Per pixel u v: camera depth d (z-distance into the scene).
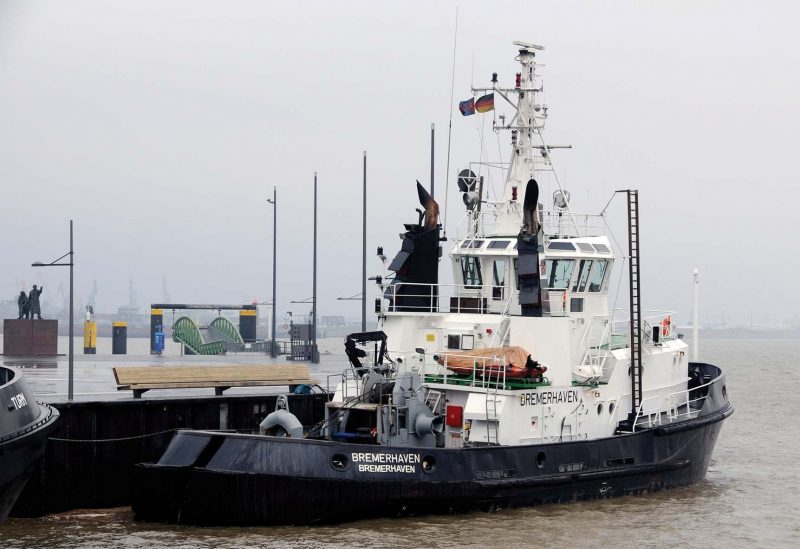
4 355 169.12
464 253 78.19
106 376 115.75
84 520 67.75
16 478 53.78
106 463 72.62
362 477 62.84
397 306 76.31
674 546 63.00
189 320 199.88
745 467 94.75
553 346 71.62
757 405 154.00
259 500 61.44
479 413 67.94
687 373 87.38
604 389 75.19
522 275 71.69
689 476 80.62
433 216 78.31
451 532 62.59
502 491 66.50
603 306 79.56
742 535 66.25
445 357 70.44
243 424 79.69
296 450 62.19
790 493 80.44
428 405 71.50
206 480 61.22
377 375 69.44
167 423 75.69
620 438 73.38
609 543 62.44
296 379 87.25
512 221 78.81
